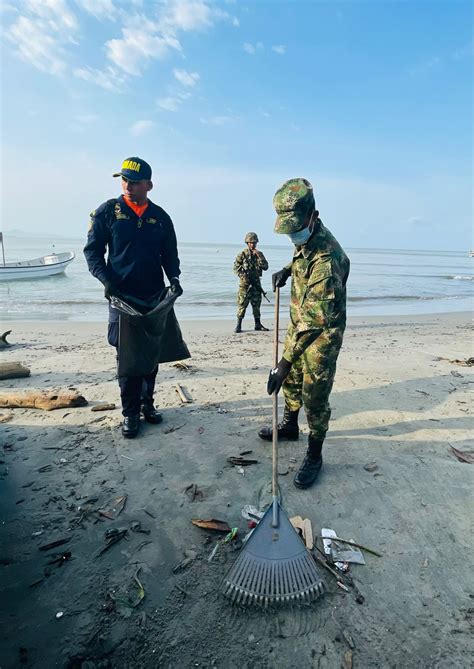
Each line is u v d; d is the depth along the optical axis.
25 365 6.37
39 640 2.02
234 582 2.26
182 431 4.07
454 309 16.81
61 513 2.89
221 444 3.83
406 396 5.04
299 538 2.45
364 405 4.75
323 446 3.81
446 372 6.16
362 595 2.27
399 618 2.14
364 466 3.47
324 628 2.09
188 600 2.24
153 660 1.94
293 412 3.76
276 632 2.07
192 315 13.62
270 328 11.07
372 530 2.74
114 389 5.21
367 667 1.90
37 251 69.19
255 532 2.47
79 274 24.77
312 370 2.99
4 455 3.61
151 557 2.53
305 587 2.24
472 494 3.11
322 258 2.79
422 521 2.82
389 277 32.91
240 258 9.97
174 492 3.13
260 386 5.37
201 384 5.43
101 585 2.33
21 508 2.94
